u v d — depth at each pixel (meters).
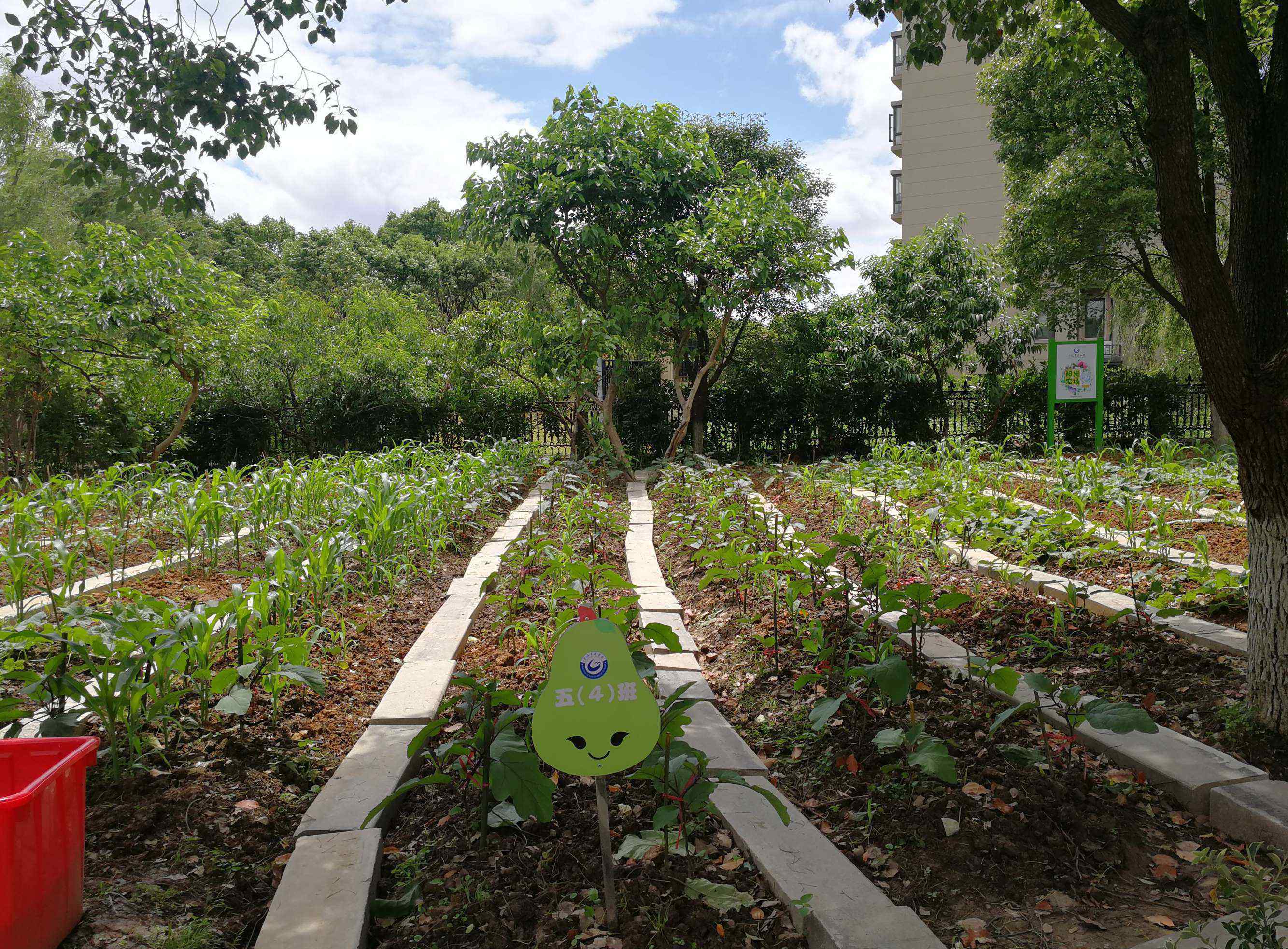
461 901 2.54
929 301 14.35
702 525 7.59
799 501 9.72
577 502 8.44
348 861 2.62
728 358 13.69
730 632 5.07
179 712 3.76
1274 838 2.62
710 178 12.87
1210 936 2.21
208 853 2.79
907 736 2.94
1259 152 3.41
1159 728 3.35
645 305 12.45
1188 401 14.27
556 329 12.07
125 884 2.60
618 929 2.35
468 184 12.14
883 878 2.59
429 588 6.36
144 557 6.86
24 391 10.41
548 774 3.27
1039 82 12.24
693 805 2.61
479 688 2.93
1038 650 4.45
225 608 3.68
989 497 7.23
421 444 14.34
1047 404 13.24
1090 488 7.80
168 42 5.38
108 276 10.12
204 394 13.56
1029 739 3.36
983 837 2.70
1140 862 2.65
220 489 6.91
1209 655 4.09
